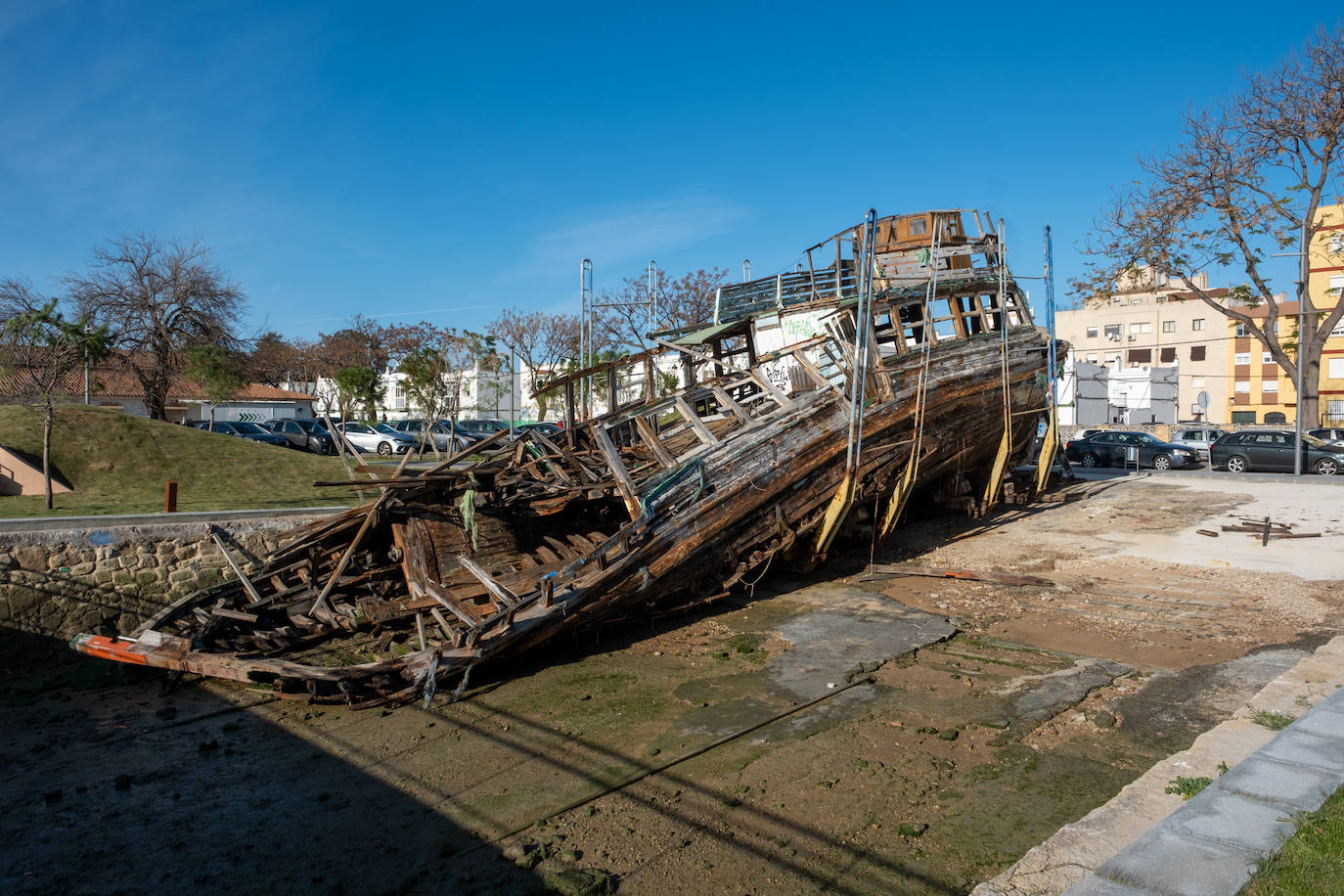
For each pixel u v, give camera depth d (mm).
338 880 5699
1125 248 29250
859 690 8719
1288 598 10555
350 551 11469
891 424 14086
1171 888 3656
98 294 33594
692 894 5270
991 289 17312
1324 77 25578
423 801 6855
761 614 11945
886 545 15492
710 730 7922
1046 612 11031
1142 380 46906
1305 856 3826
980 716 7797
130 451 17875
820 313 16000
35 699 9727
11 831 6520
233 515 13047
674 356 38875
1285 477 20938
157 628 10641
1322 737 5379
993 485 17109
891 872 5359
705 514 11609
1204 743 5840
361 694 9258
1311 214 27094
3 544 10977
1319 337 29547
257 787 7230
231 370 31438
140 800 7027
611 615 11039
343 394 39438
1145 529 15055
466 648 9414
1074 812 5930
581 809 6543
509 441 12430
